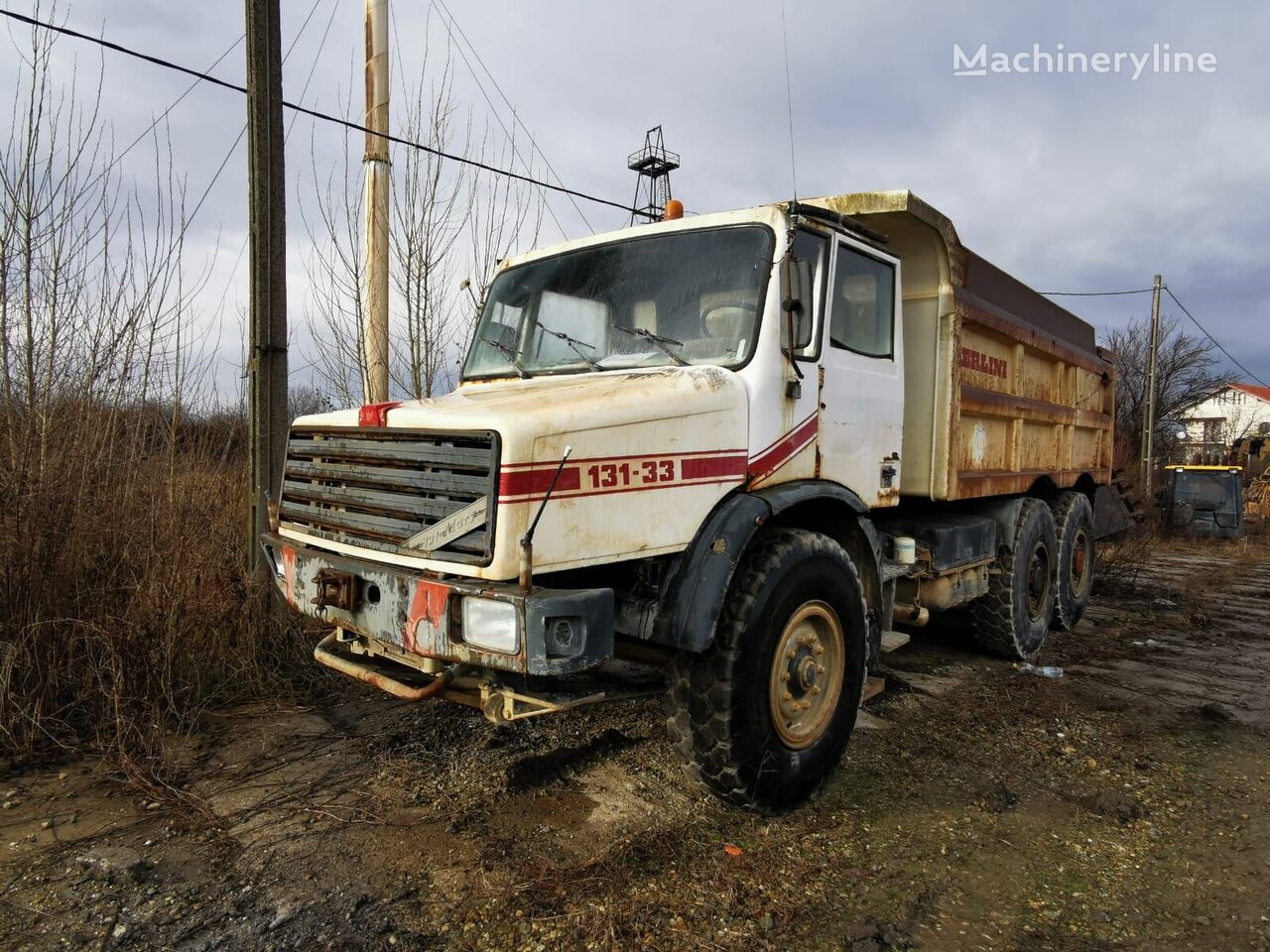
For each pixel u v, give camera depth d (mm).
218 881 2875
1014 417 6066
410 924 2648
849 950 2627
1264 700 5449
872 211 4520
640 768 3914
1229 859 3285
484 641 2633
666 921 2709
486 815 3395
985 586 5887
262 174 5168
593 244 4281
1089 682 5762
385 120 6734
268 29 5160
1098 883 3090
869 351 4387
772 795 3436
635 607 3238
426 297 7969
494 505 2660
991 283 5727
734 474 3418
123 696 4113
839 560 3809
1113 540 10602
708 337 3717
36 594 4234
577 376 3920
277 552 3670
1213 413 50375
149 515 4852
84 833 3186
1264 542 18047
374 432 3150
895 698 5199
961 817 3596
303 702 4645
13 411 4488
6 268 4508
